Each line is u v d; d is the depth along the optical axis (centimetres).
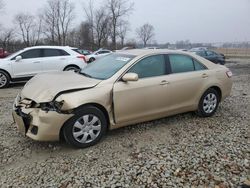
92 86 437
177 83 524
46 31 6250
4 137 477
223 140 468
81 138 431
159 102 505
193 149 431
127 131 507
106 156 410
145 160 395
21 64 1031
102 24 6038
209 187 331
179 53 552
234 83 1148
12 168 377
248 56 4672
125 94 459
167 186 333
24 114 417
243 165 380
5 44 4928
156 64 511
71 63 1109
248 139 473
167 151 424
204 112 586
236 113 634
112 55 546
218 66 619
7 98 812
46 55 1077
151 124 545
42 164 387
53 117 398
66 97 407
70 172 365
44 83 448
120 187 331
